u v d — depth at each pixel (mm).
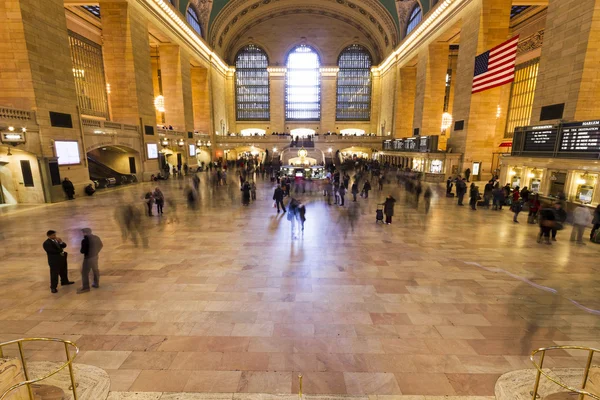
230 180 25484
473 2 23125
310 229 11070
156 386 3850
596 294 6297
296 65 48594
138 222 12016
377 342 4738
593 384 3748
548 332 5008
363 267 7625
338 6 43625
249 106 49531
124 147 22656
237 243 9445
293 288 6484
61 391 3686
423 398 3711
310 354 4465
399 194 19047
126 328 5062
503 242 9703
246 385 3879
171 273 7219
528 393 3676
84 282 6281
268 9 44281
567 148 13133
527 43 28828
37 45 15164
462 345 4672
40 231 10680
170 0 28828
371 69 47906
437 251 8820
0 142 13633
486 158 24359
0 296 6133
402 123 39656
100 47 29719
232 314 5488
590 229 11266
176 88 31094
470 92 23734
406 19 36875
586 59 14180
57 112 16359
